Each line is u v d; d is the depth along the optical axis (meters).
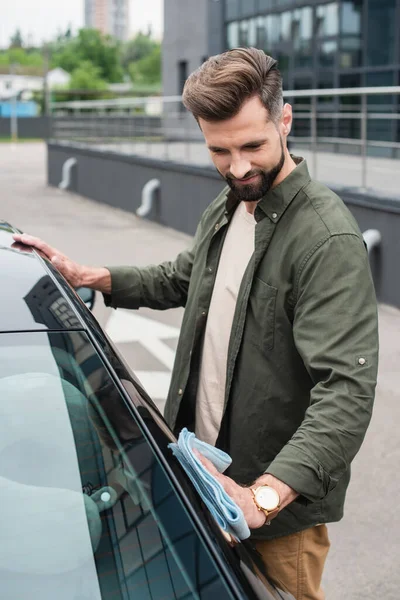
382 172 7.70
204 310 1.92
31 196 16.64
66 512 1.33
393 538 3.44
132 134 14.51
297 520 1.80
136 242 10.90
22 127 51.28
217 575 1.20
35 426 1.44
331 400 1.56
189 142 12.02
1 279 1.74
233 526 1.36
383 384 5.22
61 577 1.24
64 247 10.38
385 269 7.04
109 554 1.27
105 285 2.28
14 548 1.28
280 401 1.78
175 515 1.28
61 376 1.52
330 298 1.63
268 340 1.76
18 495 1.36
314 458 1.52
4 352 1.54
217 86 1.58
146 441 1.42
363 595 3.05
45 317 1.64
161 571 1.21
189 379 1.96
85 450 1.41
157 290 2.33
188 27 29.77
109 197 14.87
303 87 18.50
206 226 1.97
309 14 18.05
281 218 1.73
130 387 1.56
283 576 1.88
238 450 1.84
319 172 8.58
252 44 20.62
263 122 1.63
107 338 1.73
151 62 112.50
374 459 4.15
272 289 1.74
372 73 16.17
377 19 15.90
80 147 16.39
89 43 105.88
